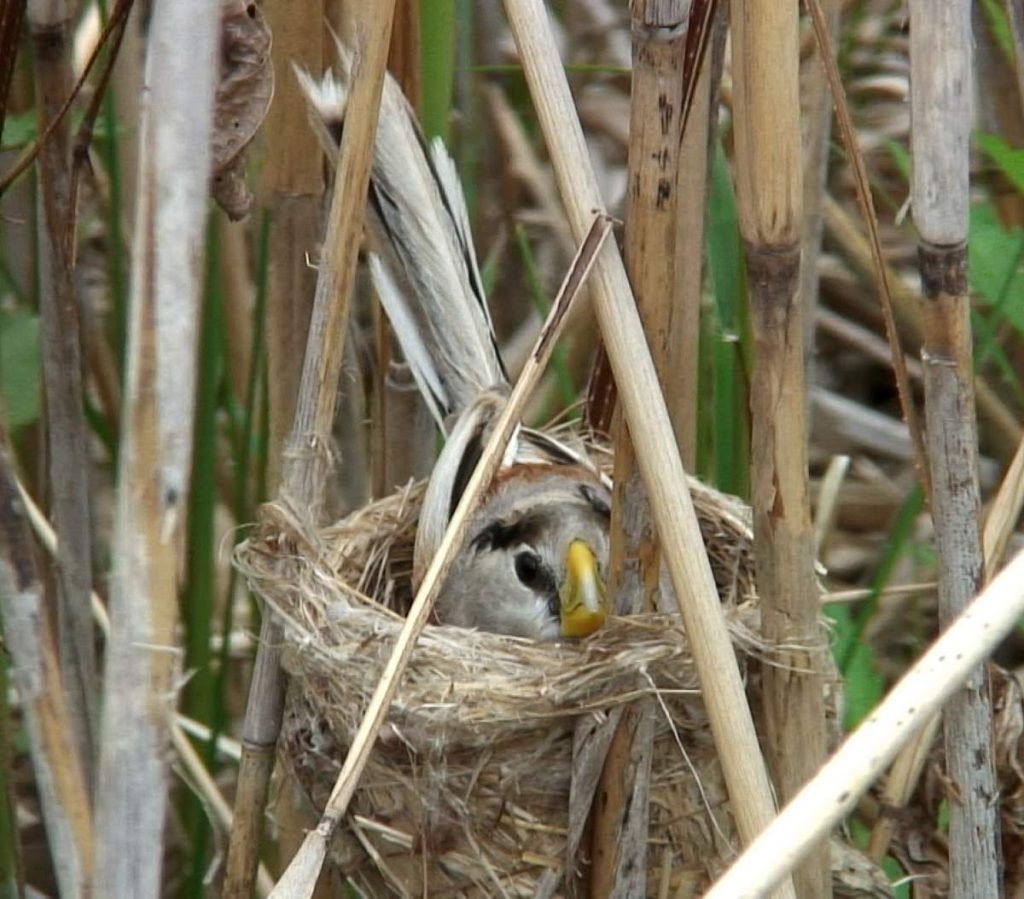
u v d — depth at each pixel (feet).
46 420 21.12
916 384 30.60
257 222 24.02
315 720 17.39
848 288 30.89
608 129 32.09
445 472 19.93
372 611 17.40
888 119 31.58
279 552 17.11
